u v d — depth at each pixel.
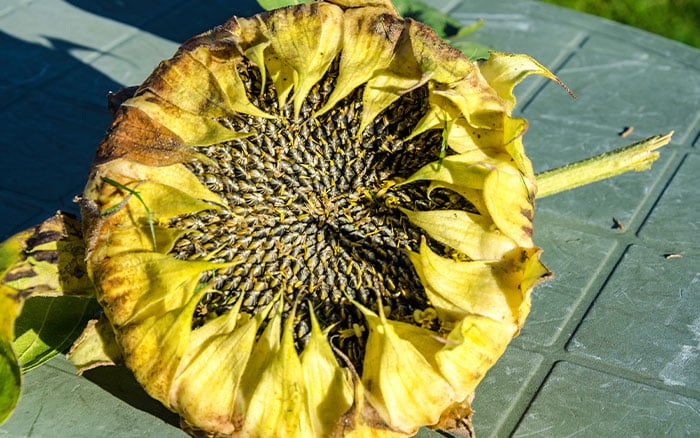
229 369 0.41
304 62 0.45
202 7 0.85
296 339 0.43
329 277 0.45
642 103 0.75
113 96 0.49
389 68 0.46
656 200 0.65
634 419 0.49
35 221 0.62
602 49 0.82
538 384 0.51
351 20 0.46
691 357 0.53
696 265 0.60
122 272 0.42
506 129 0.44
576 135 0.71
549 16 0.86
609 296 0.57
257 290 0.44
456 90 0.45
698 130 0.72
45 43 0.79
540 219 0.63
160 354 0.41
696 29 1.19
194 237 0.44
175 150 0.44
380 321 0.42
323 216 0.46
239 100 0.45
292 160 0.47
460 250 0.43
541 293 0.57
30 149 0.68
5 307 0.43
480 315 0.42
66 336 0.49
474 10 0.86
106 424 0.48
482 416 0.49
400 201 0.46
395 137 0.47
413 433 0.42
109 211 0.42
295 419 0.41
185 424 0.43
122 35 0.80
